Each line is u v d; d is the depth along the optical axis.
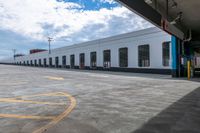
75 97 9.36
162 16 14.43
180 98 9.03
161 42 27.12
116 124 5.34
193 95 9.81
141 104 7.79
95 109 6.98
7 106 7.46
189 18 17.27
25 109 6.98
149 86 13.43
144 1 11.15
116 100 8.60
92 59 43.72
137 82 16.11
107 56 38.62
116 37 35.91
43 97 9.36
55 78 20.16
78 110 6.84
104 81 16.95
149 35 28.98
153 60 28.36
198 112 6.56
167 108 7.12
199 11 15.11
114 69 36.50
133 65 32.03
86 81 17.02
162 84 14.59
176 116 6.08
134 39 31.80
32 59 85.19
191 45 25.06
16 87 13.08
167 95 9.83
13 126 5.19
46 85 14.16
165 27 14.09
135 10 10.19
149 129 4.95
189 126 5.18
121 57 34.84
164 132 4.75
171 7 13.54
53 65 65.12
